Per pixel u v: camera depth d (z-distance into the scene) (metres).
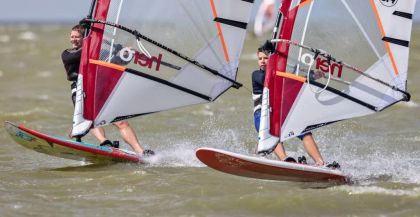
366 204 30.41
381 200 30.80
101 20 34.56
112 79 34.94
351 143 45.94
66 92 76.06
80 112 35.19
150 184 34.31
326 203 30.66
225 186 33.69
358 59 32.78
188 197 32.12
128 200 31.86
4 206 30.89
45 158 41.00
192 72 35.12
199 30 34.69
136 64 34.91
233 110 61.53
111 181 34.97
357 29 32.56
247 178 35.09
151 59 34.94
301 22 31.97
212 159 32.28
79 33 36.56
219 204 30.89
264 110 32.09
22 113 59.84
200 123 54.66
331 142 46.34
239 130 51.31
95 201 31.77
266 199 31.22
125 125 38.06
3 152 43.12
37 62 120.94
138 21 34.62
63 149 36.81
